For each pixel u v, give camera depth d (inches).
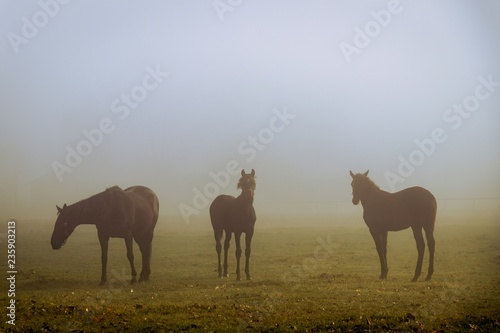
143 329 426.6
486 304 502.0
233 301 539.5
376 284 648.4
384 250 732.7
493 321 437.1
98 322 456.1
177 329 423.2
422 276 737.6
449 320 444.1
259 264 933.2
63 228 697.0
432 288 603.2
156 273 837.8
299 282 683.4
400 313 464.1
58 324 453.1
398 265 892.0
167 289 650.8
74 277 791.1
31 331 429.7
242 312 480.1
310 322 439.8
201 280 743.7
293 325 430.9
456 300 522.9
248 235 753.0
